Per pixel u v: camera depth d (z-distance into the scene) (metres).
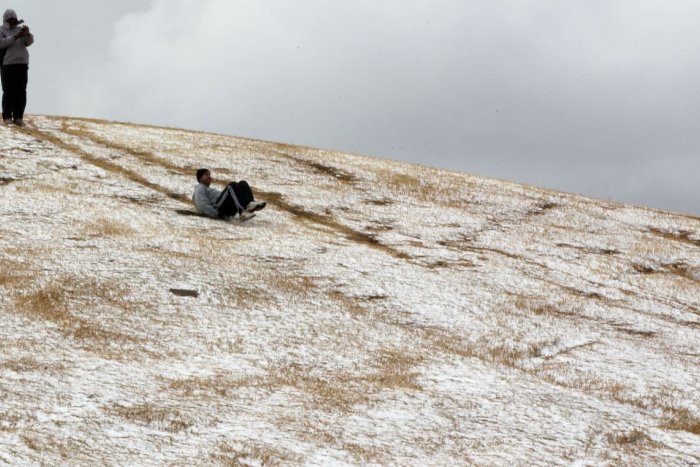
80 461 8.31
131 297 14.57
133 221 20.25
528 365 13.74
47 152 26.41
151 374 11.20
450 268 19.77
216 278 16.14
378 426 10.12
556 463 9.46
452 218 25.25
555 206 28.64
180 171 26.83
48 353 11.52
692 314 18.45
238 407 10.32
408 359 13.03
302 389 11.24
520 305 17.06
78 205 21.20
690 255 24.25
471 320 15.70
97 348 12.04
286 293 15.96
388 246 21.53
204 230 20.27
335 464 8.87
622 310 17.84
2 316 12.91
